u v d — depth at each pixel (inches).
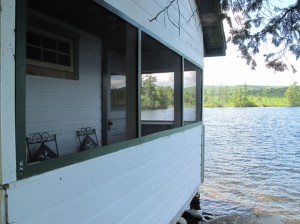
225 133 1111.6
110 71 186.2
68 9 114.1
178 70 180.2
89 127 167.9
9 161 59.1
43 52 135.3
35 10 118.9
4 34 57.2
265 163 559.8
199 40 234.2
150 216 132.3
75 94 157.8
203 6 218.5
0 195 57.9
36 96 130.6
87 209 85.1
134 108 118.3
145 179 126.5
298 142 865.5
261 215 216.5
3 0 56.7
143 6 121.6
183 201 188.1
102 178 93.1
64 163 75.7
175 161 171.2
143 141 123.9
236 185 393.4
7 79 58.1
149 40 136.9
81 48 161.9
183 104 187.2
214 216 271.3
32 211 65.0
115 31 146.9
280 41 175.0
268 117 1814.7
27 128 124.5
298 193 356.5
